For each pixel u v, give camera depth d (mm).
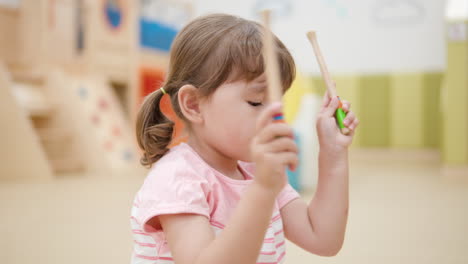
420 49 4109
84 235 1479
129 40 3771
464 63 2799
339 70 4367
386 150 4164
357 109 4258
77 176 2926
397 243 1386
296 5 4516
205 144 600
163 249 553
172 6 4141
